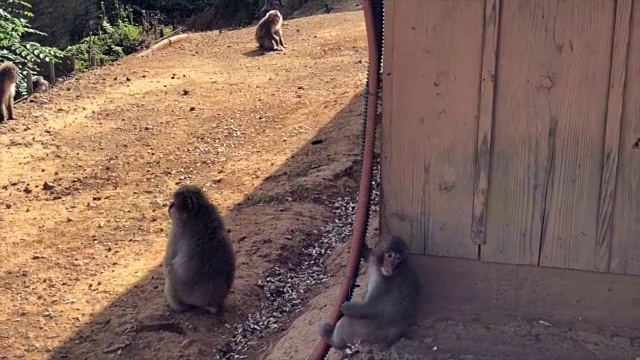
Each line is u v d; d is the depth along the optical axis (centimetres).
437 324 322
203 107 880
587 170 306
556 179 310
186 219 444
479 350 306
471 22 305
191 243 441
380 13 323
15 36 1209
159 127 823
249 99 896
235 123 817
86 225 604
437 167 319
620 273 311
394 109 319
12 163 739
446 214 322
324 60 1061
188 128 814
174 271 445
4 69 861
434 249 326
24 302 492
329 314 385
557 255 315
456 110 313
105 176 703
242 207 601
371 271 314
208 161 723
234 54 1152
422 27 310
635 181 303
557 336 312
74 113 888
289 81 962
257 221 559
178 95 934
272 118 820
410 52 313
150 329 446
